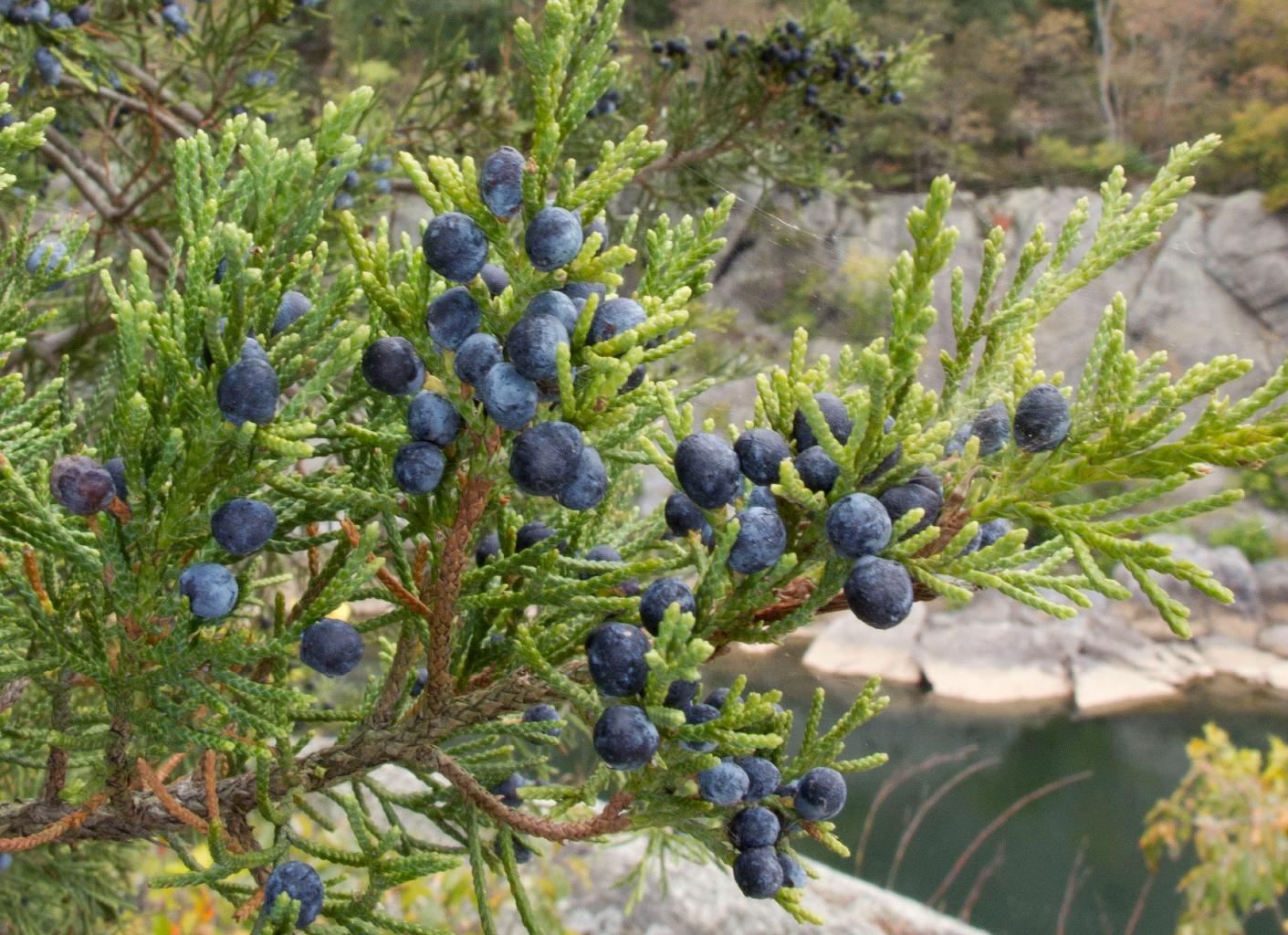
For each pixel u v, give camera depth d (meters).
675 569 0.14
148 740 0.16
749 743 0.12
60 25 0.31
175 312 0.13
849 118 0.62
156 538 0.13
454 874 0.57
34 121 0.13
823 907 0.66
